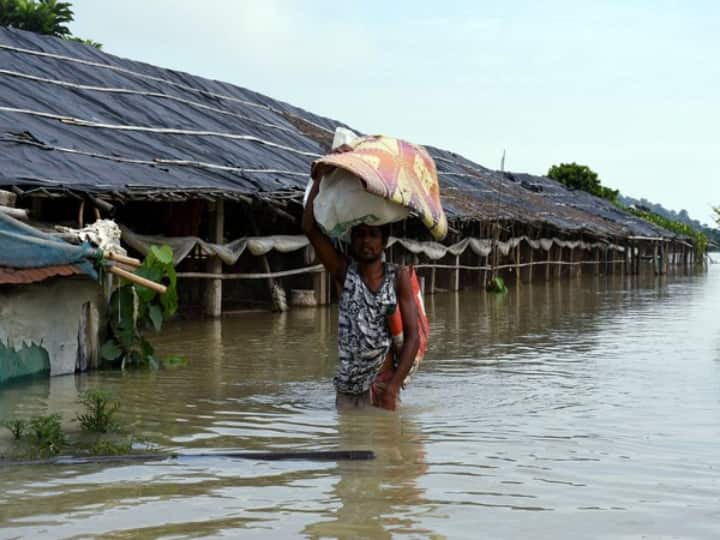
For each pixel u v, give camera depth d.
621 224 39.03
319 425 6.18
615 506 4.33
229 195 12.83
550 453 5.42
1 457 5.11
